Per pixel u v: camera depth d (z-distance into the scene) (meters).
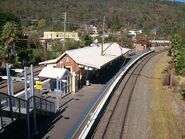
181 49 55.16
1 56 50.41
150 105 32.28
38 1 189.12
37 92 34.62
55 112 27.98
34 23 147.25
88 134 22.72
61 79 33.81
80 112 28.34
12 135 22.06
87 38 82.44
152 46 109.00
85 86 39.25
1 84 39.12
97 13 180.12
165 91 39.16
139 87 41.03
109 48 60.03
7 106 20.67
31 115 23.73
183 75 49.75
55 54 63.06
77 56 39.81
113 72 50.94
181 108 32.09
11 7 167.62
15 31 55.31
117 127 25.25
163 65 63.50
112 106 31.16
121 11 199.12
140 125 26.03
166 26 165.12
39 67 53.69
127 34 120.25
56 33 103.19
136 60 68.88
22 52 56.47
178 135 24.42
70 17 159.12
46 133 23.05
